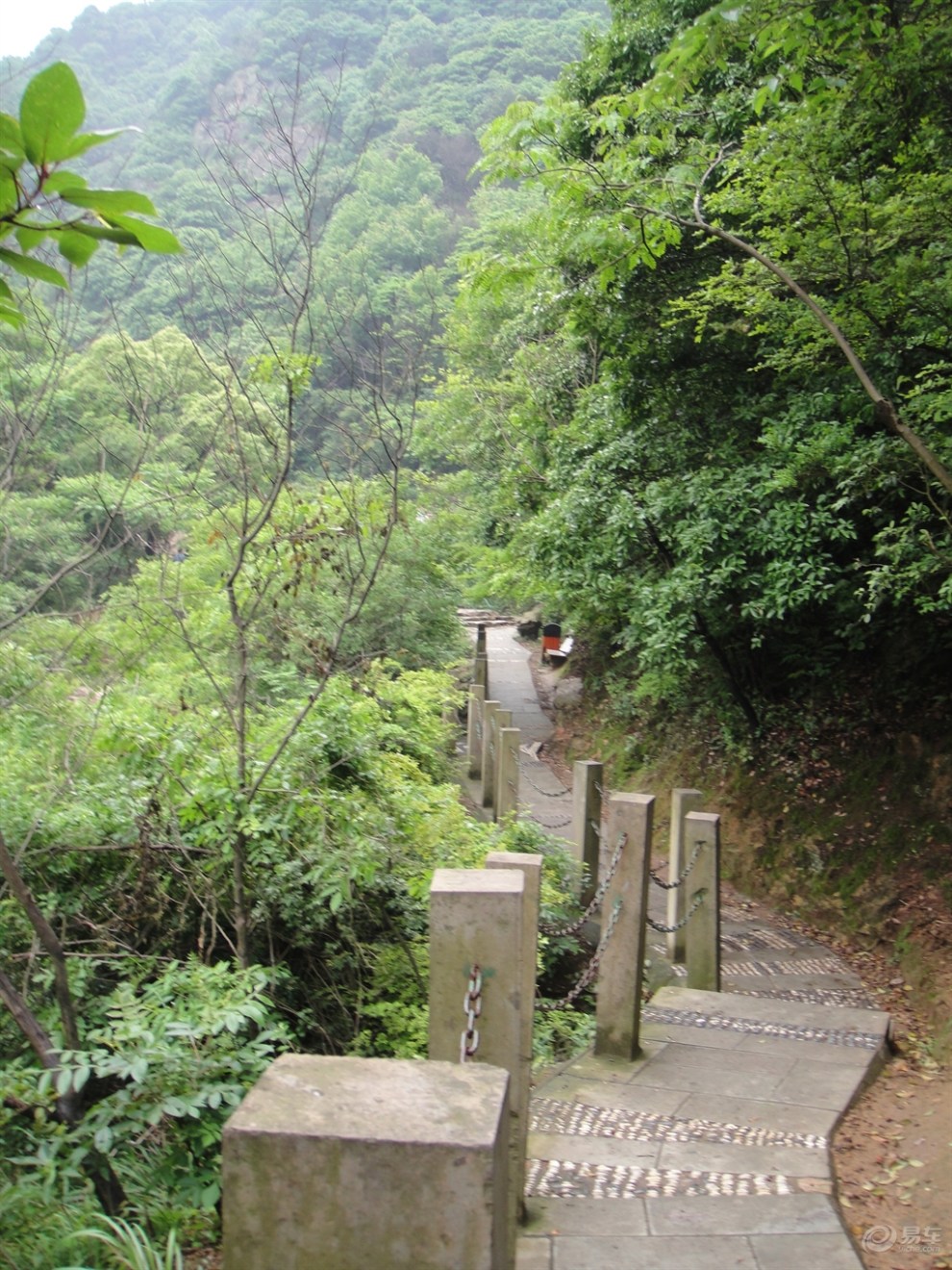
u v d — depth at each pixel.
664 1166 3.79
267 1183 1.52
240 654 5.09
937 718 8.79
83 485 6.02
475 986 2.86
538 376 14.00
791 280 5.70
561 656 23.48
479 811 11.78
